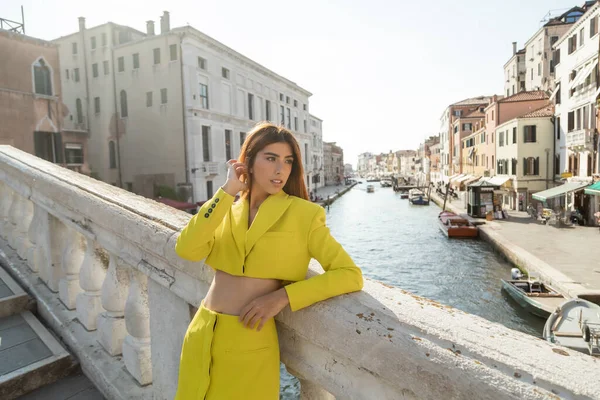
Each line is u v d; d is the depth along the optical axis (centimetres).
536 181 3431
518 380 89
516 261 2025
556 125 3269
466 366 96
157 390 213
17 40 2442
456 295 1814
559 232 2584
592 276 1573
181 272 184
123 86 3672
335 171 12631
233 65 4038
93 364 250
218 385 132
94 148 3822
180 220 208
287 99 5494
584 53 2667
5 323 303
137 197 260
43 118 2564
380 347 112
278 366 140
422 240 3156
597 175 2522
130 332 227
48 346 273
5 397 238
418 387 104
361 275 134
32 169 334
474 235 3022
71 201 270
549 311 1356
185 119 3406
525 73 4875
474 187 3547
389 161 18850
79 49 3850
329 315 126
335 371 133
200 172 3481
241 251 134
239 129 4131
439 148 8362
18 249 390
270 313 123
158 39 3459
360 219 4722
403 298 134
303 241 134
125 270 249
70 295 298
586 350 1009
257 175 140
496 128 4081
